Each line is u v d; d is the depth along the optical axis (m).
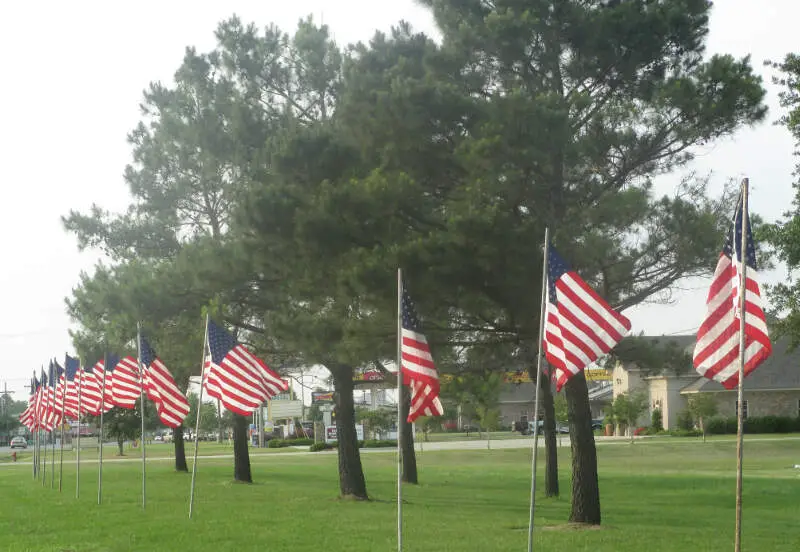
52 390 36.53
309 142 21.08
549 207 20.11
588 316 14.57
